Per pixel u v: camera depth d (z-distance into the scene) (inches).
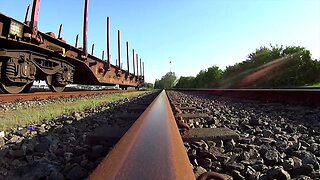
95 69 569.9
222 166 71.9
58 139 107.0
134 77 1198.3
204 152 76.4
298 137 116.6
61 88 439.8
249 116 205.2
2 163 76.7
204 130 104.7
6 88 291.3
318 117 189.8
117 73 797.2
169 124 67.0
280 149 87.8
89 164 72.7
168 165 35.3
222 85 1781.5
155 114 82.8
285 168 68.5
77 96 423.8
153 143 45.7
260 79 1317.7
